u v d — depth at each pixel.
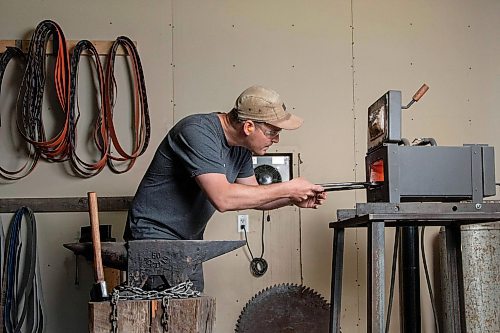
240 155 2.85
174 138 2.61
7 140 3.86
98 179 3.87
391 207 2.58
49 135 3.87
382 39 4.12
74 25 3.96
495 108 4.12
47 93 3.90
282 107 2.65
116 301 2.23
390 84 4.09
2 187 3.83
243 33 4.05
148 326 2.24
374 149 2.85
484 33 4.17
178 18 4.02
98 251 2.38
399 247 3.87
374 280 2.52
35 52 3.77
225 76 4.01
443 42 4.14
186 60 4.00
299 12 4.10
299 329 3.81
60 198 3.84
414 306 3.51
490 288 3.62
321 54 4.08
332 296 3.11
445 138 4.08
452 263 3.03
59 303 3.79
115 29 3.99
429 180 2.67
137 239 2.63
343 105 4.05
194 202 2.66
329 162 4.00
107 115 3.81
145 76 3.97
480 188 2.70
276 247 3.92
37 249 3.79
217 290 3.87
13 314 3.57
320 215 3.96
